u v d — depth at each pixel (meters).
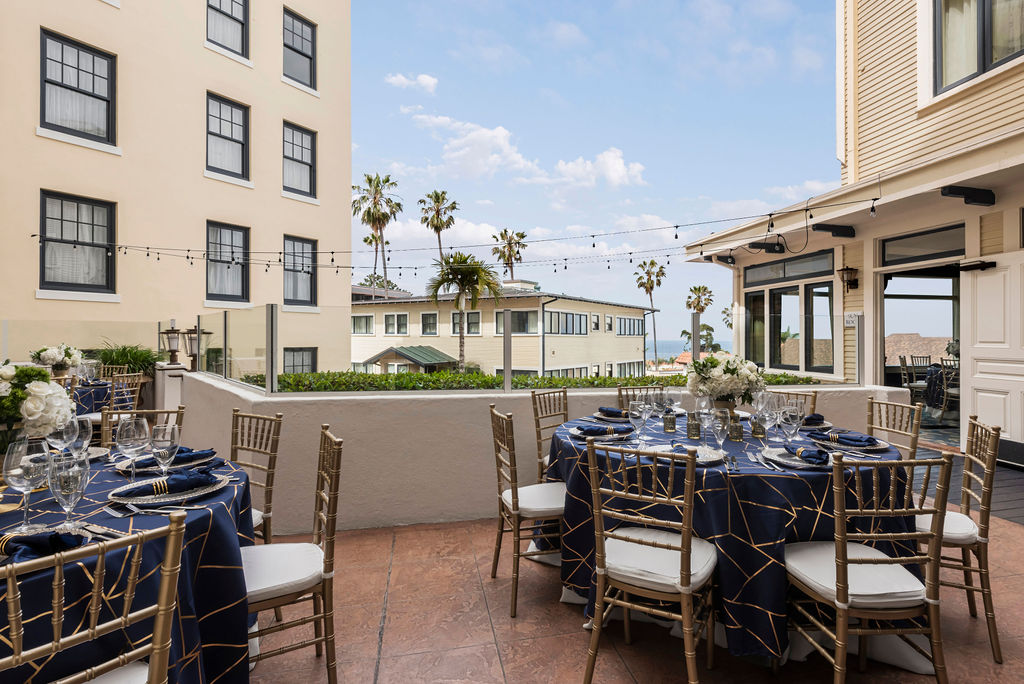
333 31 12.04
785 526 2.31
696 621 2.34
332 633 2.24
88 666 1.43
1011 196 5.51
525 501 3.01
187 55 9.53
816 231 7.45
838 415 5.18
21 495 2.07
